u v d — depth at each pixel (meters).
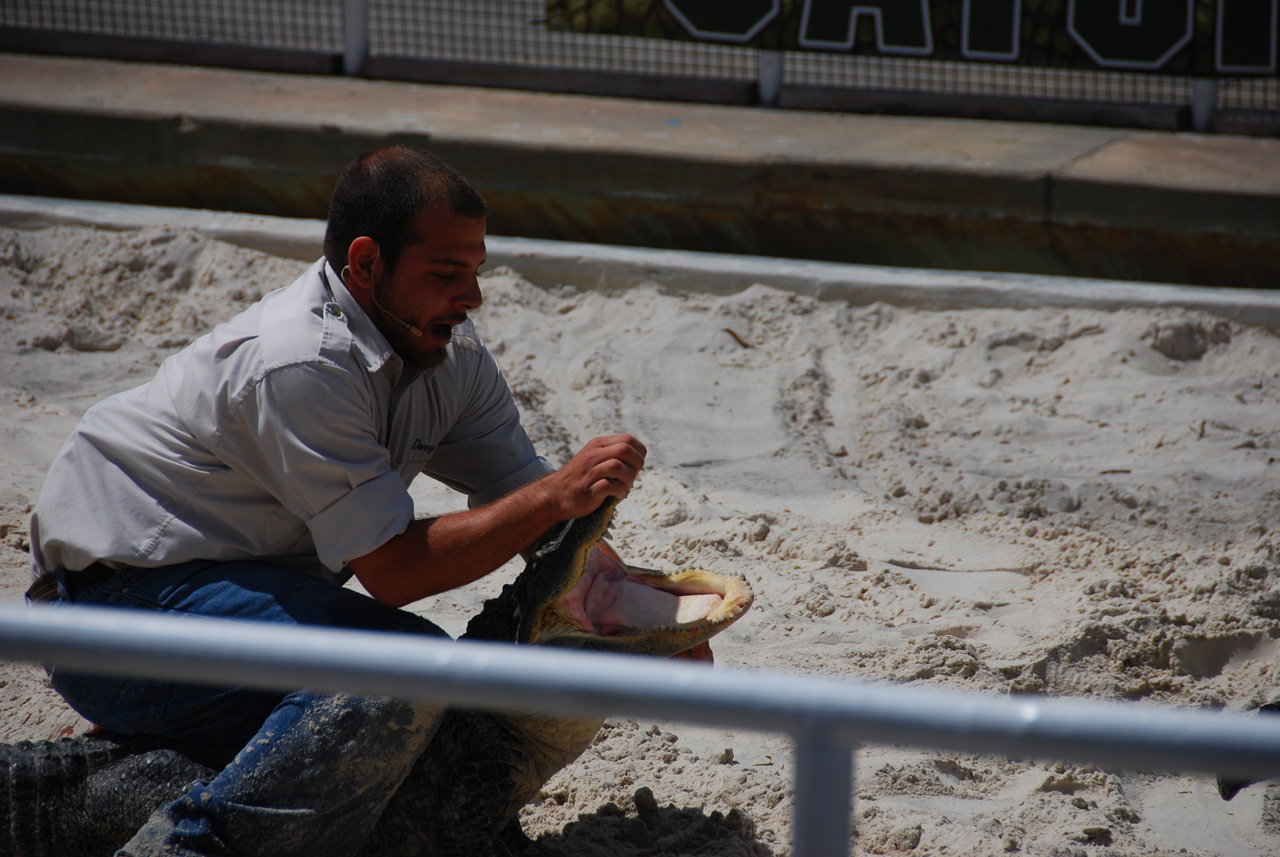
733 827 9.51
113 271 22.23
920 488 16.48
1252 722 4.05
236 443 8.49
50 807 8.16
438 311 8.73
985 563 14.69
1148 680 12.23
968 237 24.33
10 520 14.16
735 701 4.33
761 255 25.31
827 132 27.00
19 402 17.50
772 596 13.58
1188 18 26.00
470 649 4.54
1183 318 20.86
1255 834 9.94
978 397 19.38
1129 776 10.85
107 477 8.75
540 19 30.73
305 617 8.13
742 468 17.03
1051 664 12.27
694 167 24.80
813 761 4.28
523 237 26.00
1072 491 16.05
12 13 35.22
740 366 20.36
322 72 30.69
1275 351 20.36
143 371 19.03
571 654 4.53
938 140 26.41
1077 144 26.30
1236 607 13.18
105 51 30.91
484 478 10.24
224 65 30.81
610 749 10.86
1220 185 23.22
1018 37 26.70
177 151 26.39
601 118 27.78
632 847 9.37
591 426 18.09
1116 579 13.87
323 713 7.64
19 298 21.38
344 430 8.43
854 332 21.56
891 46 27.31
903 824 9.60
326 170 25.97
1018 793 10.49
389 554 8.52
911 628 12.98
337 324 8.57
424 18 36.03
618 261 22.80
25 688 11.34
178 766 8.17
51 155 26.77
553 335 21.22
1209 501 15.72
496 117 27.44
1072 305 21.61
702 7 27.75
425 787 8.62
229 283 22.08
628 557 14.48
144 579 8.58
